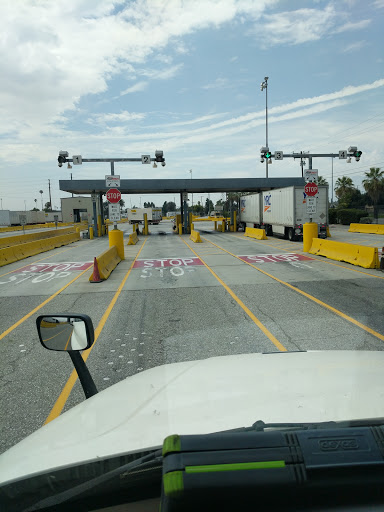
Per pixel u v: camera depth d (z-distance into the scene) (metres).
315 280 11.43
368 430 0.90
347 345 5.86
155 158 25.02
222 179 38.03
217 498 0.79
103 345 6.20
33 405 4.27
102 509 1.30
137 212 72.12
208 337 6.43
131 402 1.93
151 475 1.28
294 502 0.81
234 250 21.20
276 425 1.29
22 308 9.14
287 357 2.51
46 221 81.81
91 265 16.86
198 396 1.84
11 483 1.34
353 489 0.80
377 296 9.15
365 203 76.25
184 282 11.75
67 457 1.43
